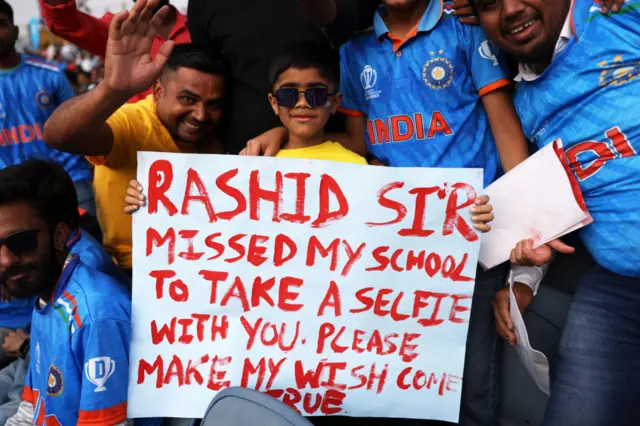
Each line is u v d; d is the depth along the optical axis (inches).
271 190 64.5
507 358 77.8
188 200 64.3
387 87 76.7
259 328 66.9
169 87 75.0
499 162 77.9
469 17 74.2
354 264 66.0
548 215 67.8
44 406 70.7
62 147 67.5
